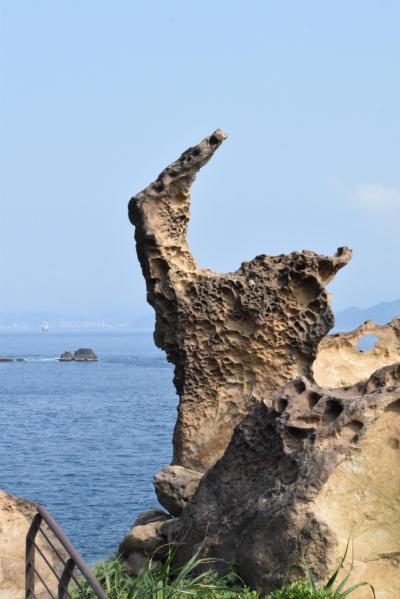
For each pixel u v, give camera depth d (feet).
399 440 50.29
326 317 66.85
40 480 164.25
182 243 68.39
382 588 49.73
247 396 67.72
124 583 57.57
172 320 68.69
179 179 67.62
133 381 483.51
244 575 52.60
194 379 68.49
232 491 55.77
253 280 67.21
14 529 56.80
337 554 48.75
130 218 69.72
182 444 68.49
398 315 83.87
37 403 352.69
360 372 80.53
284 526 49.80
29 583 51.11
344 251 66.90
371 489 50.08
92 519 127.65
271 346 67.36
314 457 50.55
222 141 67.82
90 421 280.31
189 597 52.24
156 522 61.98
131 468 178.29
